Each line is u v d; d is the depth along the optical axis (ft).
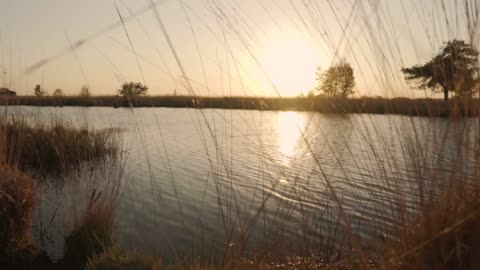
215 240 18.60
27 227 16.24
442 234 5.79
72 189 19.26
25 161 24.93
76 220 17.13
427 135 6.78
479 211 5.72
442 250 5.71
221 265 9.33
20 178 16.57
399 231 6.59
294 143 44.47
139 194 26.68
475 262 5.51
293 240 9.91
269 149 34.96
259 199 14.83
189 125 87.76
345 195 14.71
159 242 18.83
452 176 6.22
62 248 17.48
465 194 6.10
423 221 6.23
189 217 22.34
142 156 42.93
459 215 5.95
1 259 14.98
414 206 6.79
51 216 20.92
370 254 7.66
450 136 6.43
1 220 15.16
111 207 17.52
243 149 28.86
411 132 6.98
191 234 19.70
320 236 10.48
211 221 21.56
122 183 27.81
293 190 10.54
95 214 16.63
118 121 60.95
